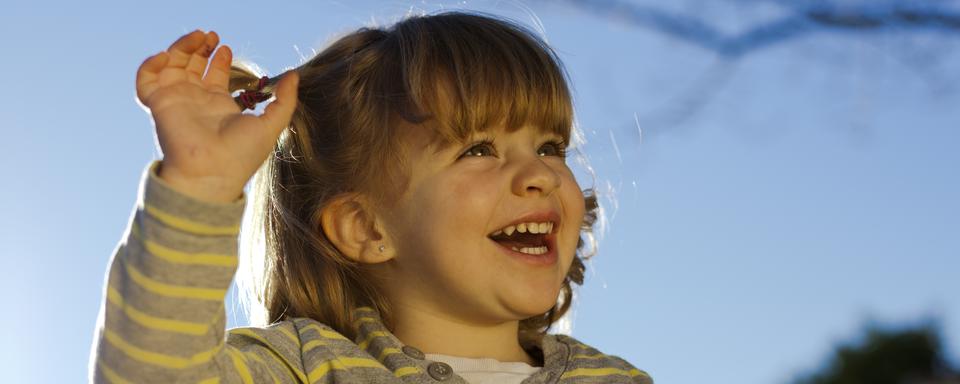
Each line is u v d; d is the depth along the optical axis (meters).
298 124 2.60
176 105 1.88
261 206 2.67
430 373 2.26
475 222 2.34
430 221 2.38
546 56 2.57
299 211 2.57
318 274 2.50
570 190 2.42
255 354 2.12
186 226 1.79
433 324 2.40
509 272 2.34
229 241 1.83
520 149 2.44
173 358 1.80
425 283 2.39
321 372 2.20
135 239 1.81
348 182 2.49
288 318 2.43
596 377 2.41
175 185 1.80
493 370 2.34
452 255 2.35
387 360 2.28
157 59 1.94
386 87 2.51
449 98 2.43
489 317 2.37
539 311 2.34
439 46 2.52
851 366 5.93
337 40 2.69
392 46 2.57
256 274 2.66
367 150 2.48
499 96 2.44
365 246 2.45
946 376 6.04
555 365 2.41
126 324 1.80
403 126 2.45
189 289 1.80
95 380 1.84
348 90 2.55
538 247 2.40
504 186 2.35
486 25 2.61
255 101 2.51
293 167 2.61
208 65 2.00
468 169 2.38
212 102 1.91
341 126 2.55
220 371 1.87
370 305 2.45
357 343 2.36
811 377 6.14
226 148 1.84
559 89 2.53
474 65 2.46
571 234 2.42
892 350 6.03
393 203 2.43
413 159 2.42
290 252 2.56
